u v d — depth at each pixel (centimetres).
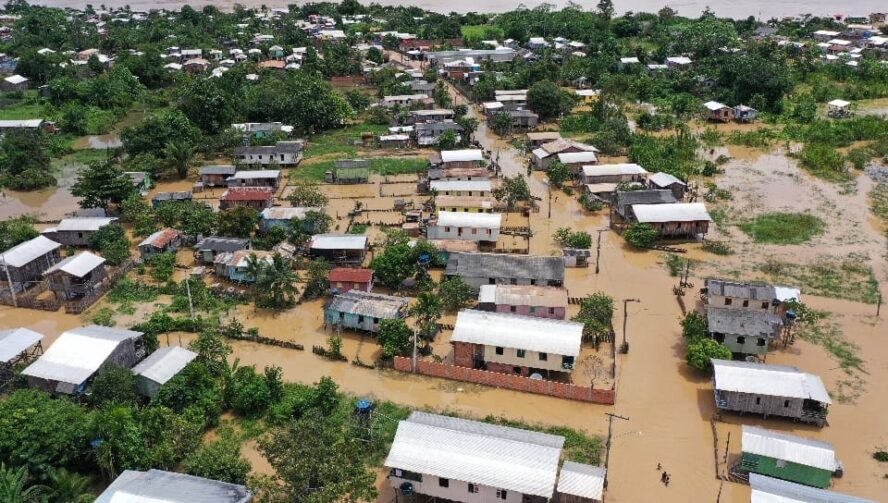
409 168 12231
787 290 7169
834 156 12050
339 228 9594
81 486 4619
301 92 14575
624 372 6419
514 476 4572
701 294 7650
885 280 8094
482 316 6569
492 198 10531
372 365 6538
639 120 14800
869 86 16875
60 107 15725
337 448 4550
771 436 5097
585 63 18338
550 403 6006
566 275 8350
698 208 9338
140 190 10950
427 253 8225
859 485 5009
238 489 4347
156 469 4706
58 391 5672
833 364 6500
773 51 18375
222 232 8994
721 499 4919
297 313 7556
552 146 12325
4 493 4222
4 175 11800
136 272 8412
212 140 13200
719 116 15162
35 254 8212
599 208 10312
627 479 5100
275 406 5762
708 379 6316
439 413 5847
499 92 16112
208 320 7331
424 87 16825
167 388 5578
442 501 4822
